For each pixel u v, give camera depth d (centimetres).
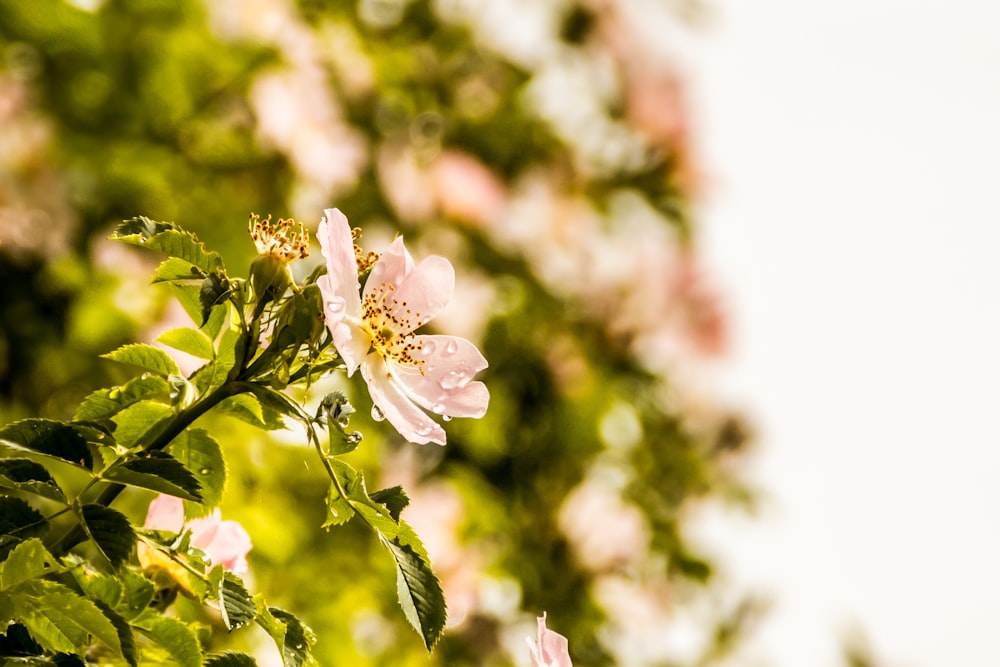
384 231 152
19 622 82
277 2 140
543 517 155
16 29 127
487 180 158
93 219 126
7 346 116
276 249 84
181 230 84
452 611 132
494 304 159
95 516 82
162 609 86
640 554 160
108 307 115
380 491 85
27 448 83
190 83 134
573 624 150
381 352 87
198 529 87
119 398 85
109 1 131
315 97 139
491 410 152
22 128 121
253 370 84
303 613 103
